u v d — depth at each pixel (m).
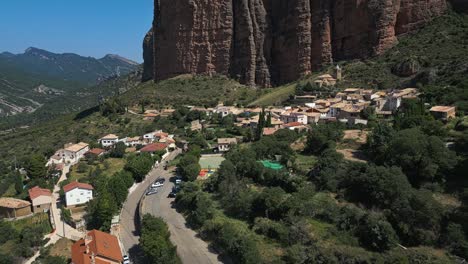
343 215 59.56
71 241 72.44
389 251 52.12
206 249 63.75
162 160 118.00
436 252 50.41
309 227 59.25
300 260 52.75
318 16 171.25
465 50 134.25
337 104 122.94
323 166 73.75
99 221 76.50
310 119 119.62
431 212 53.28
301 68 173.88
